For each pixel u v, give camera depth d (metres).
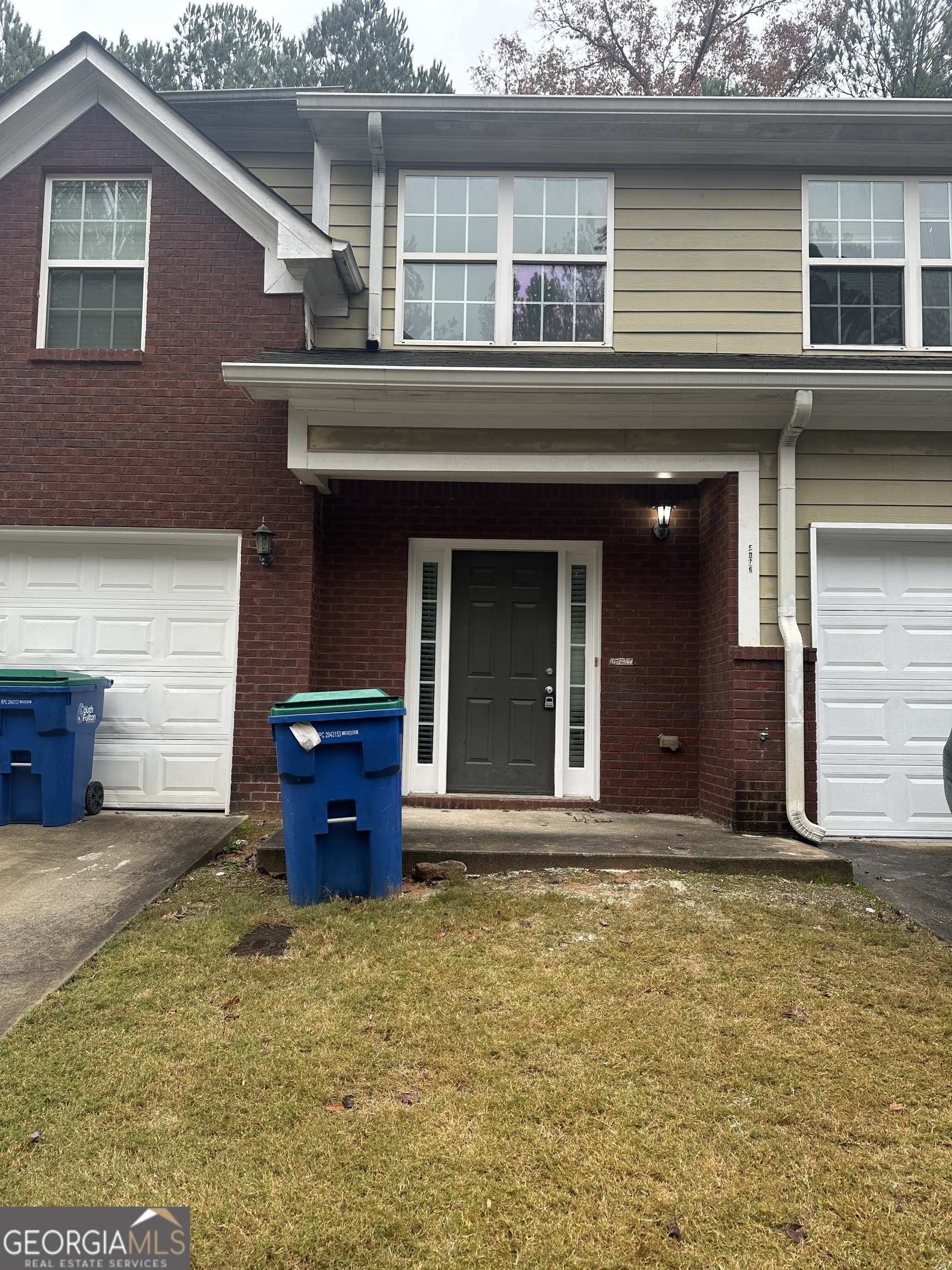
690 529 7.47
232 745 6.84
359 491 7.49
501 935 4.24
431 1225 2.26
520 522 7.49
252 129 7.49
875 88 15.31
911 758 6.86
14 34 15.48
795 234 7.19
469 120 7.06
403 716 4.91
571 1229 2.25
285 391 6.31
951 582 6.94
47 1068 2.96
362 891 4.79
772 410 6.46
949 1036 3.34
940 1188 2.45
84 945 4.06
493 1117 2.74
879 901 5.02
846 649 6.89
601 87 17.05
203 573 7.11
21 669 7.03
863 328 7.22
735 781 6.44
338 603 7.41
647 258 7.21
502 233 7.31
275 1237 2.20
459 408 6.50
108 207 7.15
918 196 7.25
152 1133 2.62
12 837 5.89
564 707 7.57
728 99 6.88
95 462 6.91
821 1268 2.14
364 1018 3.37
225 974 3.76
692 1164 2.53
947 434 6.69
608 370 6.11
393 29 17.81
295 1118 2.71
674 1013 3.46
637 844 5.76
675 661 7.39
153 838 5.94
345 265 6.76
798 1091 2.93
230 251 6.98
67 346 7.11
